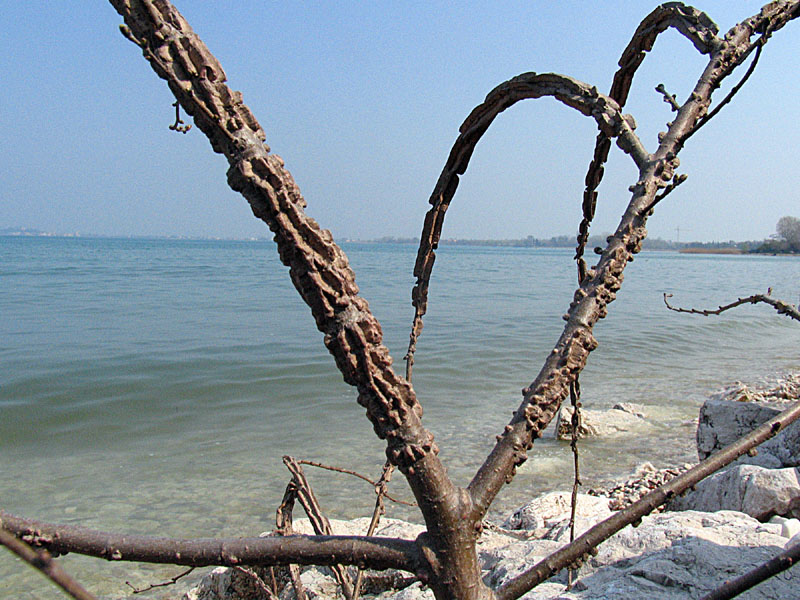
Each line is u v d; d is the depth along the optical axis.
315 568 3.73
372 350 1.05
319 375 12.30
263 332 17.23
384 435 1.09
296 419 9.50
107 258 64.62
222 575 3.71
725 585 1.37
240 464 7.44
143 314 20.55
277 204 1.01
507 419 9.52
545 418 1.21
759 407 5.93
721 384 12.34
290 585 3.57
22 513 5.98
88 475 7.07
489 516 5.98
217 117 1.01
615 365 14.66
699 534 3.08
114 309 21.75
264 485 6.73
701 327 22.33
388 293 31.47
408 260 85.38
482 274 55.50
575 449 2.19
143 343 15.25
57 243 146.50
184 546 1.07
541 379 1.23
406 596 3.11
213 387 11.34
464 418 9.59
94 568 4.88
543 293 34.53
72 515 5.95
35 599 4.54
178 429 9.00
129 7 0.98
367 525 4.45
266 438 8.53
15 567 4.95
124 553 1.06
